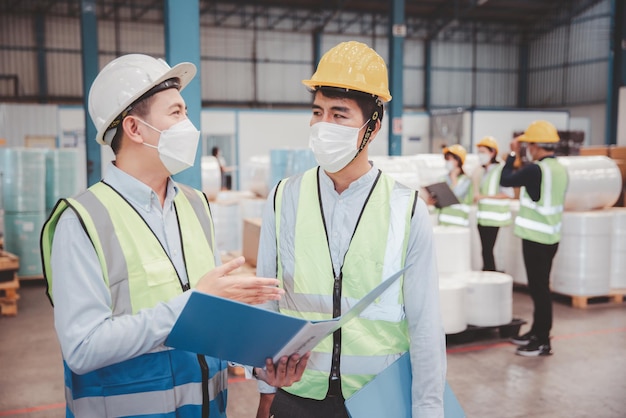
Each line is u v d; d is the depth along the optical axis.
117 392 1.28
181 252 1.41
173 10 3.34
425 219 1.45
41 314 5.70
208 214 1.56
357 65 1.41
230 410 3.52
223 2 17.88
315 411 1.47
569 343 4.72
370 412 1.35
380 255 1.43
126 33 17.22
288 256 1.50
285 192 1.56
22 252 6.76
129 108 1.31
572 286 5.81
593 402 3.60
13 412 3.52
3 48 15.96
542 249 4.39
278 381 1.31
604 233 5.71
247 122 16.02
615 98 12.46
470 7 18.77
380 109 1.45
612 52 12.68
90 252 1.23
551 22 20.56
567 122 15.83
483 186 6.34
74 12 16.55
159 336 1.19
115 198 1.32
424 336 1.41
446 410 1.53
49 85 16.53
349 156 1.42
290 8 18.77
